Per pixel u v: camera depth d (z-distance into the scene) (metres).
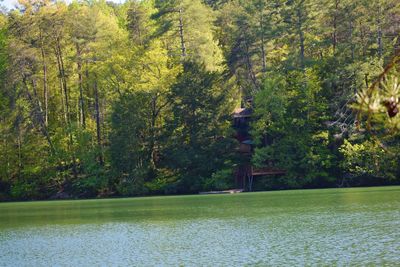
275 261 22.36
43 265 23.89
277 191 61.25
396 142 58.66
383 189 54.56
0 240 31.38
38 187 74.06
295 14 68.44
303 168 64.38
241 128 75.62
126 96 70.06
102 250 26.77
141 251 26.03
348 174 62.69
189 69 69.69
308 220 33.47
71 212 47.19
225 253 24.58
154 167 70.31
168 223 35.59
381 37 63.84
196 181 67.00
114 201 59.56
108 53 76.00
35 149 74.50
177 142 67.75
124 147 68.50
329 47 70.06
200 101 67.50
